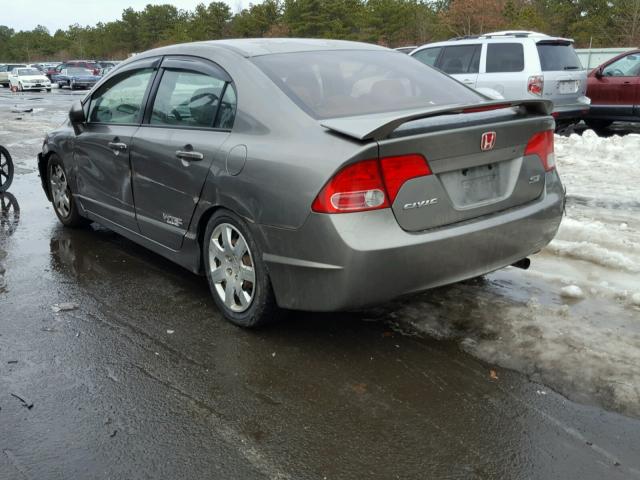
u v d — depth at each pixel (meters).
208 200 3.89
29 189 8.20
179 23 84.81
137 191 4.68
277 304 3.64
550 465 2.69
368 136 3.11
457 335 3.78
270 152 3.48
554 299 4.26
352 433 2.92
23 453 2.79
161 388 3.30
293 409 3.11
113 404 3.16
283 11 65.31
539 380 3.30
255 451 2.80
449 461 2.72
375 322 3.98
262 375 3.42
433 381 3.32
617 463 2.69
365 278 3.21
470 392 3.22
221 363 3.54
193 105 4.19
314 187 3.20
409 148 3.20
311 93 3.75
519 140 3.63
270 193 3.42
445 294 4.35
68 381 3.37
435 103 3.99
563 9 46.91
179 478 2.64
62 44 114.88
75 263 5.21
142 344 3.77
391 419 3.02
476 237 3.45
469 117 3.49
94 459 2.76
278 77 3.82
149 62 4.79
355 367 3.48
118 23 96.88
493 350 3.59
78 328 3.99
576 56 11.67
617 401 3.09
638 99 12.13
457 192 3.44
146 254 5.43
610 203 6.86
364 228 3.17
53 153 6.08
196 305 4.32
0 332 3.94
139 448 2.83
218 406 3.14
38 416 3.06
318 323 3.99
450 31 45.75
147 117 4.63
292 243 3.36
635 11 39.88
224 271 3.95
